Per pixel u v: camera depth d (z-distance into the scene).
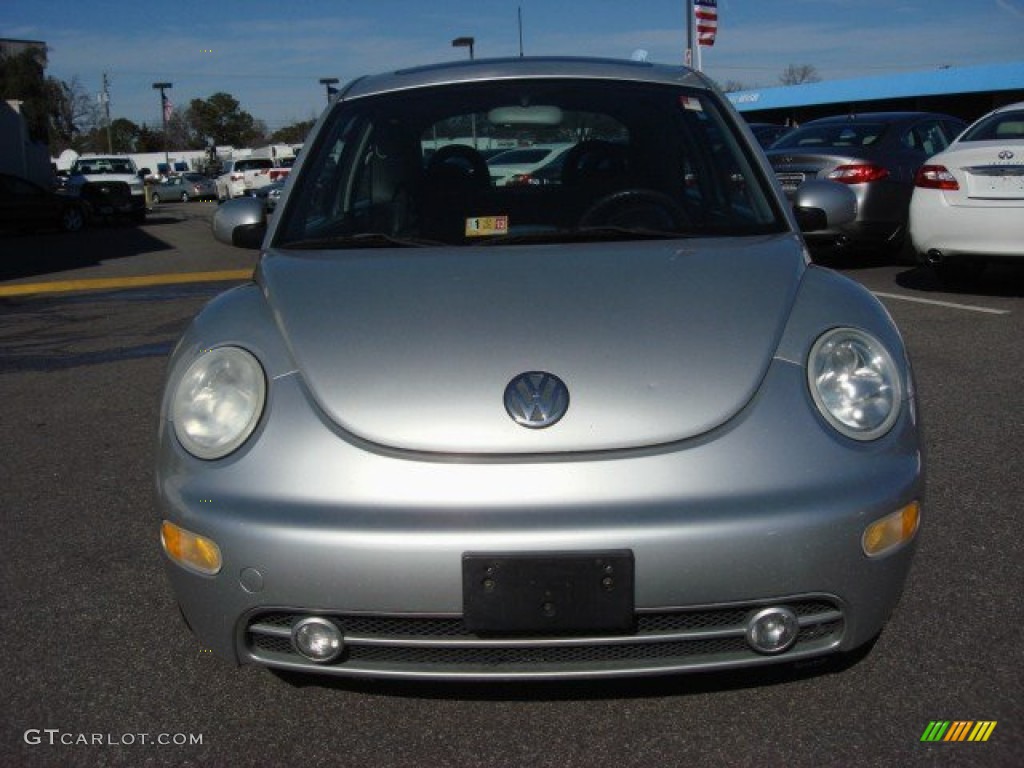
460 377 2.27
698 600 2.09
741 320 2.41
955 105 30.95
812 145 9.85
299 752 2.32
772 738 2.29
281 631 2.20
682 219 3.09
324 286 2.64
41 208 21.97
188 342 2.53
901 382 2.33
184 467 2.27
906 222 9.38
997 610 2.81
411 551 2.07
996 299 7.62
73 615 3.00
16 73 42.75
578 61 3.71
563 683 2.54
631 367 2.27
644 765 2.22
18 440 4.81
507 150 3.32
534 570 2.06
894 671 2.53
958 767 2.16
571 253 2.78
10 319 8.53
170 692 2.57
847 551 2.12
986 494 3.67
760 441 2.17
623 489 2.11
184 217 27.92
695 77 3.69
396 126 3.39
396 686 2.56
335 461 2.17
